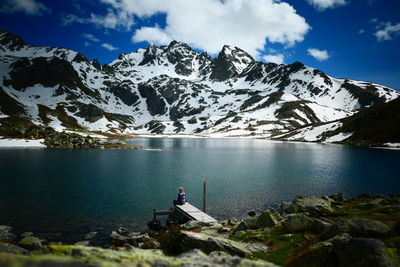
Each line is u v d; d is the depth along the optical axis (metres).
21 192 40.34
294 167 71.81
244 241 18.62
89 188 44.06
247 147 151.62
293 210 25.92
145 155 100.06
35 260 3.53
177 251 15.39
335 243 12.35
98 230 26.55
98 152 107.38
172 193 41.94
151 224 27.61
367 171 65.19
